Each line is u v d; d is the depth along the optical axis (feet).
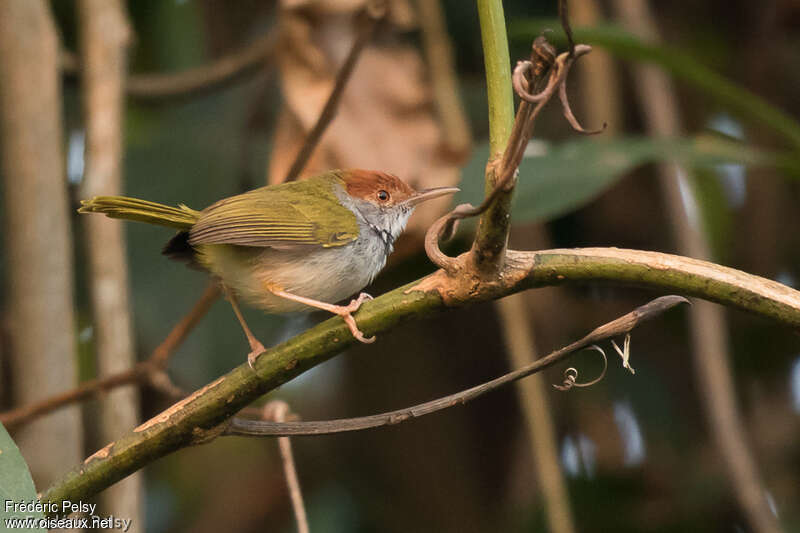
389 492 33.94
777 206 34.68
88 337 33.65
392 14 26.40
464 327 34.83
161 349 22.82
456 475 33.83
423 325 34.94
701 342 27.96
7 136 24.39
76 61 31.60
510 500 32.81
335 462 34.58
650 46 25.73
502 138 13.46
